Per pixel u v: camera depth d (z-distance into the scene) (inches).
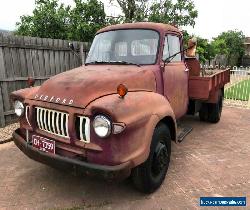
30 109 131.7
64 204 131.3
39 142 129.4
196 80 214.7
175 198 136.0
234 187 147.1
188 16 539.5
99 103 110.5
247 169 168.6
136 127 115.4
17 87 256.5
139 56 161.0
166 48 167.2
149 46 161.3
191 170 166.2
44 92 131.9
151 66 154.4
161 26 166.7
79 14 485.7
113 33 172.4
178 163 175.9
